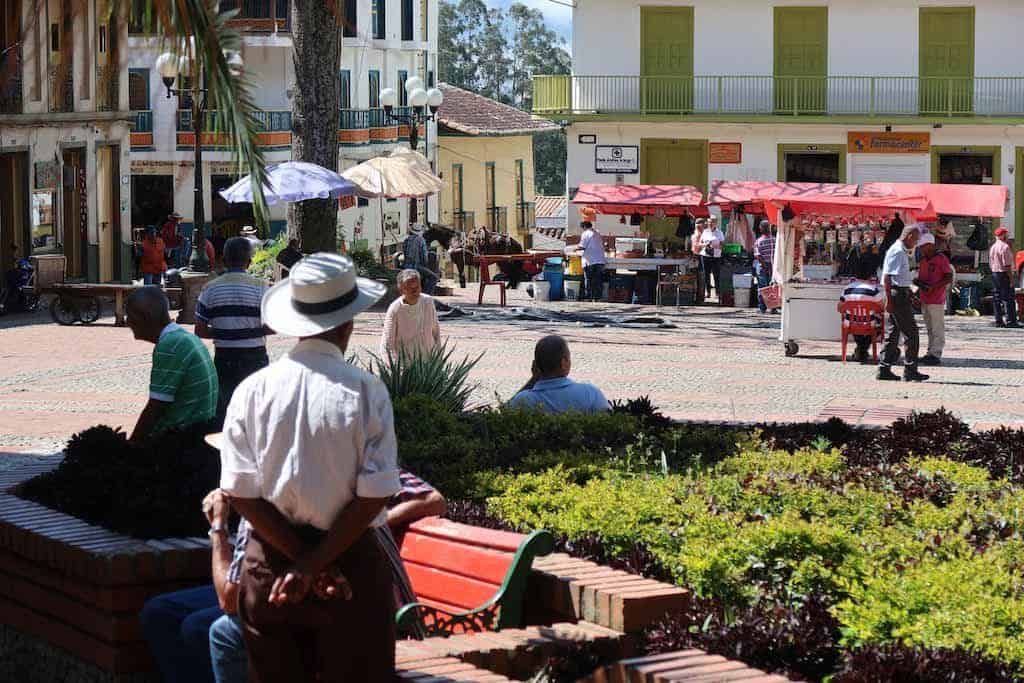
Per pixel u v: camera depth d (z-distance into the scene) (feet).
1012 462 30.91
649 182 144.25
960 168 141.79
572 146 144.87
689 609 18.66
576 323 91.61
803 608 18.51
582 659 18.24
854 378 64.80
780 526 20.63
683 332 87.40
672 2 142.41
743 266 112.88
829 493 25.22
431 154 204.03
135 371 63.41
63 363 66.28
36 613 21.70
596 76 142.82
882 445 32.37
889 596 18.40
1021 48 140.36
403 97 198.70
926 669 16.07
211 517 16.44
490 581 19.84
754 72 142.51
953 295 109.50
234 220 166.91
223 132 22.25
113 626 20.06
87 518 22.18
